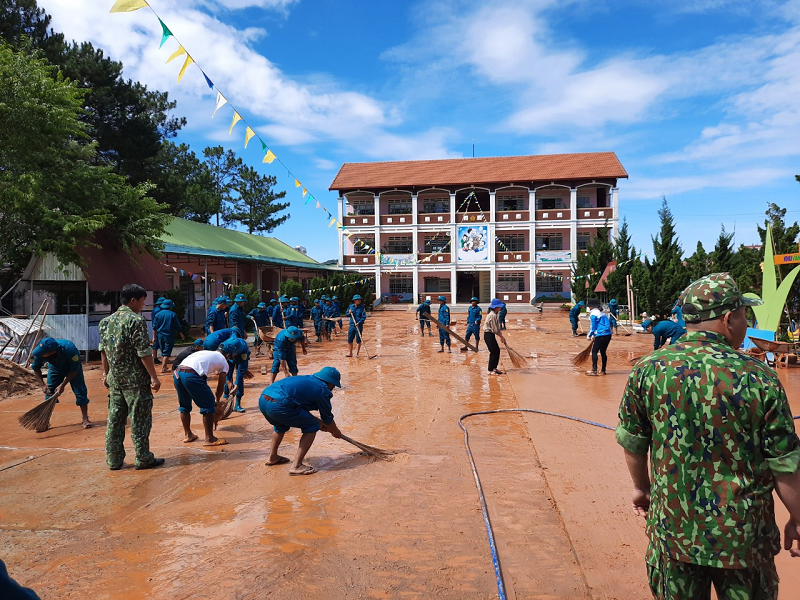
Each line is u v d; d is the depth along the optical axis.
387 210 42.94
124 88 25.69
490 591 3.00
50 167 13.24
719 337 2.02
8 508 4.29
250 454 5.75
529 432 6.45
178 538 3.72
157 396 9.39
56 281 14.24
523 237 41.09
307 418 5.05
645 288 22.50
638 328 20.97
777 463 1.79
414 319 31.39
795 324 13.28
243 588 3.04
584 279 32.12
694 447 1.88
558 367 12.20
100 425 7.27
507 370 11.85
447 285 42.88
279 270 31.36
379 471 5.10
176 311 17.31
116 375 5.16
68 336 13.29
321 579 3.13
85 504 4.36
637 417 2.11
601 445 5.85
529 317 32.53
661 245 29.77
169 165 33.75
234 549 3.53
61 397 9.40
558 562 3.32
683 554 1.89
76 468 5.32
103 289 13.81
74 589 3.06
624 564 3.24
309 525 3.90
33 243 12.60
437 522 3.93
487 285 43.03
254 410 8.20
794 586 3.01
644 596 2.89
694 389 1.88
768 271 12.55
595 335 10.85
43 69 13.38
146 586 3.08
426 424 6.96
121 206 14.01
